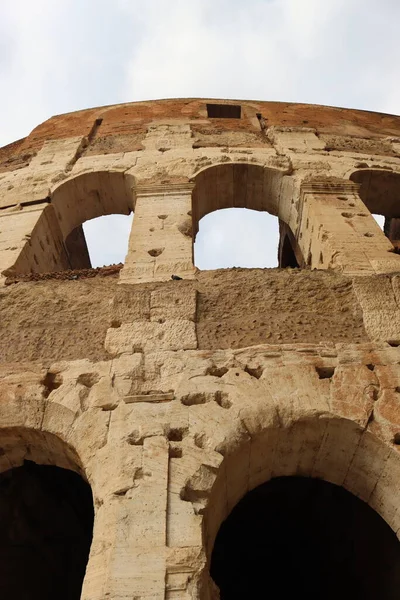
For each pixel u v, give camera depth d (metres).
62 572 12.13
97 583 6.23
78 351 9.50
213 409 8.22
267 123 20.73
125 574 6.21
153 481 7.20
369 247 12.71
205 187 16.47
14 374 9.05
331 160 17.41
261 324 10.00
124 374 8.80
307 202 14.90
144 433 7.84
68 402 8.45
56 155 18.12
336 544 12.10
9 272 12.44
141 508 6.88
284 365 8.97
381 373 8.84
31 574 11.75
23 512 12.08
